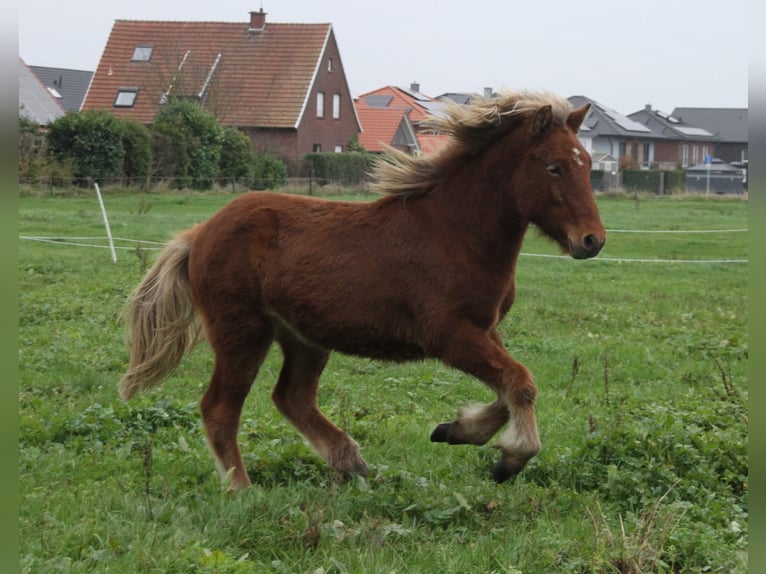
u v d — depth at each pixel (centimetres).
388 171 630
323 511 540
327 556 495
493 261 605
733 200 4538
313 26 5194
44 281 1491
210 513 542
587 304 1492
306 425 665
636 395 877
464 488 598
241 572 458
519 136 599
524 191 594
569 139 591
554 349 1098
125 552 482
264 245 639
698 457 628
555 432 729
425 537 529
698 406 776
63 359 953
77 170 3566
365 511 559
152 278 688
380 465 650
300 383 678
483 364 585
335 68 5297
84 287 1415
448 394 891
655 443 639
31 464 625
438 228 610
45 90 5316
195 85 4922
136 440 705
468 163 617
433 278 600
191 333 691
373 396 867
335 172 4588
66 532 504
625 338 1195
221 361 647
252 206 652
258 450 677
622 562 471
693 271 2036
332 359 1032
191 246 677
